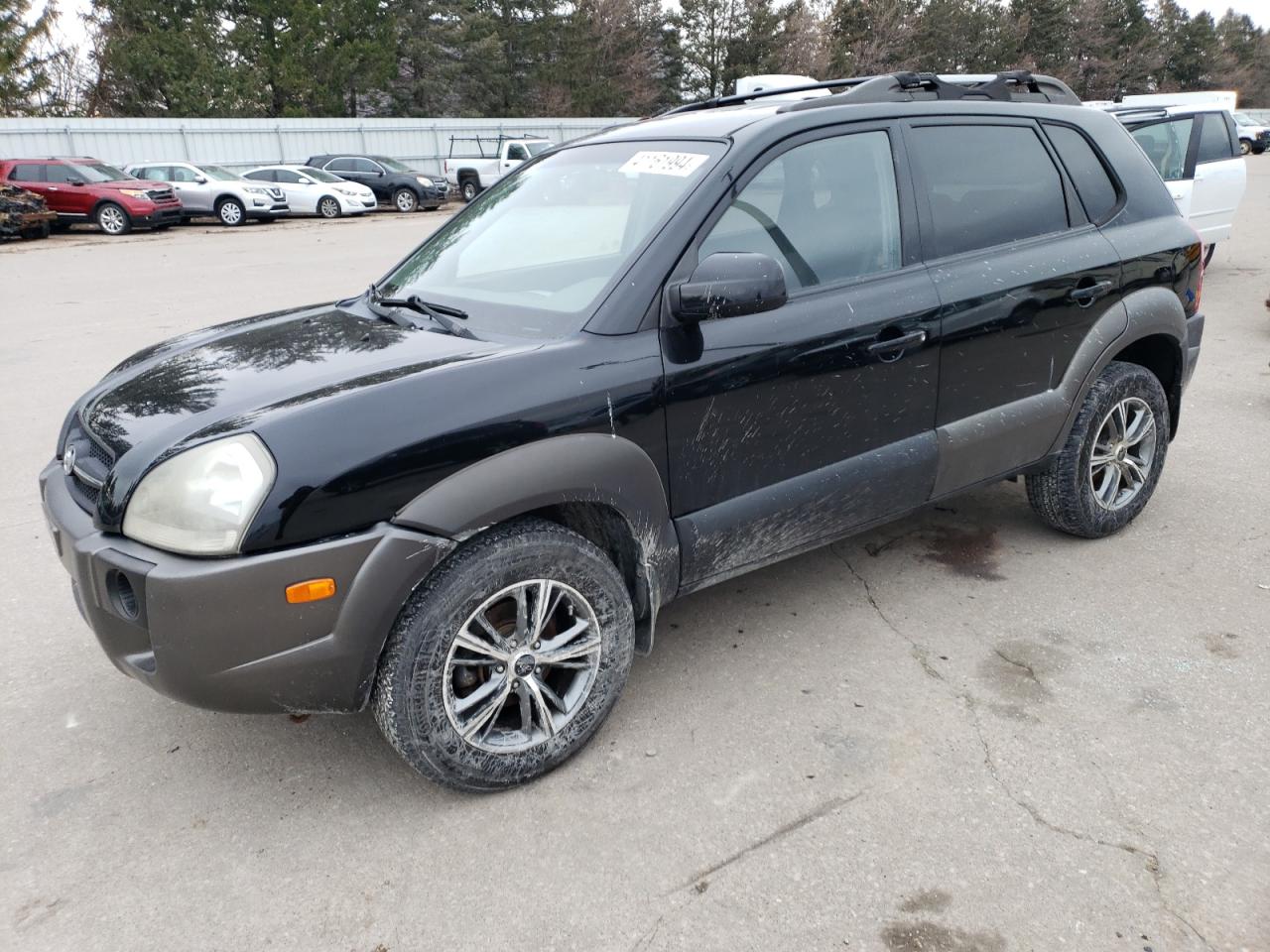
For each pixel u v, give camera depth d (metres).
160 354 3.09
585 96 45.41
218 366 2.74
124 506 2.25
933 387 3.21
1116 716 2.84
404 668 2.32
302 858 2.38
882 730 2.81
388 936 2.13
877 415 3.10
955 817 2.44
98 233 20.53
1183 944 2.04
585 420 2.47
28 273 13.78
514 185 3.54
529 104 45.81
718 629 3.43
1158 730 2.77
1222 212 9.70
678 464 2.70
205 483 2.16
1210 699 2.91
